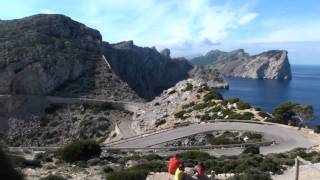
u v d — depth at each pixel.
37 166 43.50
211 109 110.12
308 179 35.97
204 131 86.56
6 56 178.38
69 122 149.25
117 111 154.88
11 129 147.75
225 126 90.00
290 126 90.75
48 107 160.00
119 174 33.34
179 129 91.75
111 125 143.00
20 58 178.50
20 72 172.00
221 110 106.75
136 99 182.75
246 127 87.56
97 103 159.25
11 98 157.25
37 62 178.00
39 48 189.62
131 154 59.97
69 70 187.50
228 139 79.56
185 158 50.12
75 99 162.12
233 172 39.69
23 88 171.50
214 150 66.31
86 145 48.81
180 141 82.62
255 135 80.00
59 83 182.50
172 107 125.88
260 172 36.12
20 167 41.31
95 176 38.41
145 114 131.50
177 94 134.62
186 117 110.50
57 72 181.75
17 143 139.12
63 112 156.25
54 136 143.25
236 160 45.47
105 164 46.00
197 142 82.56
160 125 112.81
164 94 145.00
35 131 146.25
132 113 151.38
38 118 153.25
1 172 24.95
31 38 197.75
